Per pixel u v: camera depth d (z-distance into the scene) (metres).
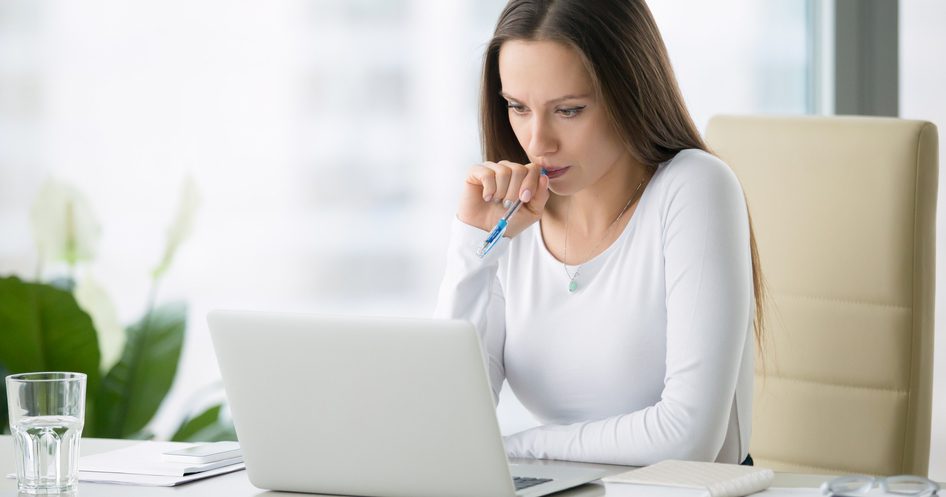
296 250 4.40
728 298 2.46
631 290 2.61
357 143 4.37
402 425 1.88
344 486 1.98
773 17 4.41
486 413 1.82
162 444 2.45
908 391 2.88
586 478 2.01
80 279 4.41
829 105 4.32
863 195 2.94
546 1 2.51
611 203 2.68
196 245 4.40
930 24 4.25
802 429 3.01
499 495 1.86
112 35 4.37
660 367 2.60
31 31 4.37
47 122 4.39
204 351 4.42
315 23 4.33
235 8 4.34
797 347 3.02
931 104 4.27
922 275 2.88
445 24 4.32
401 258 4.41
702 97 4.40
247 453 2.03
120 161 4.40
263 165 4.38
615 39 2.50
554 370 2.68
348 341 1.87
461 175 4.37
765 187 3.12
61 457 1.98
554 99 2.51
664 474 2.02
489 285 2.71
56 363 3.90
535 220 2.68
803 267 3.03
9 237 4.43
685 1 4.37
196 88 4.36
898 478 1.79
